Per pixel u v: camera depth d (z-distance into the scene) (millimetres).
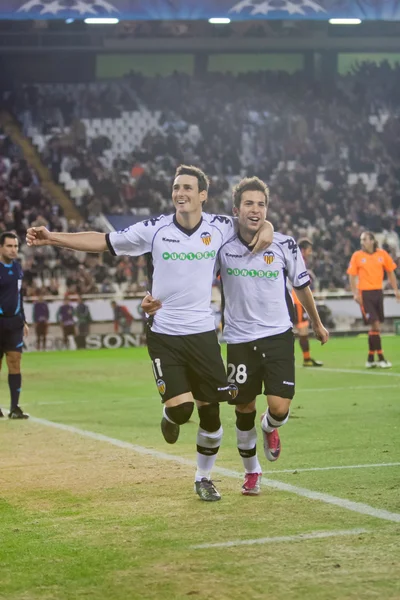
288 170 41906
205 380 7145
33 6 30906
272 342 7375
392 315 33594
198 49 45250
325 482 7773
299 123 44062
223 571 5219
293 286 7555
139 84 45625
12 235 12867
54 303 30797
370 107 45688
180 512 6785
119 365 22922
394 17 32469
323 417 12180
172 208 39906
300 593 4793
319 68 46750
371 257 19641
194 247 7156
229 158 42375
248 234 7363
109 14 31312
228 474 8297
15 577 5254
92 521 6578
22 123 43438
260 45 45375
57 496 7516
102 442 10453
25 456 9617
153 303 7078
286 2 31938
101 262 35812
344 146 43875
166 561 5465
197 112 44812
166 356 7137
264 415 7617
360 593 4766
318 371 19391
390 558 5391
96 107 44438
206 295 7207
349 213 39906
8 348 12883
